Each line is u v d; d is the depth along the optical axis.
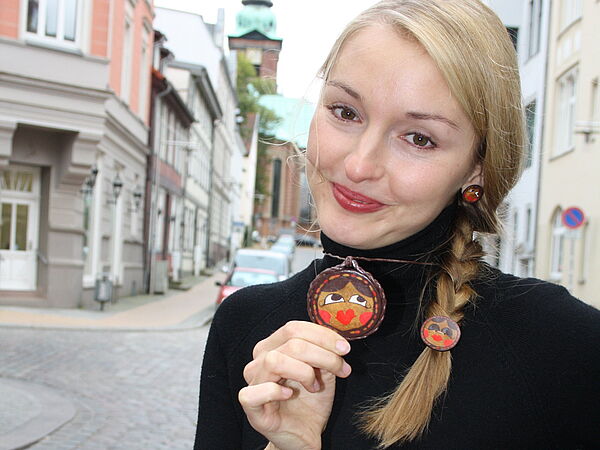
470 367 1.17
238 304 1.50
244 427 1.43
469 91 1.11
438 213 1.23
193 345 12.40
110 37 16.27
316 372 1.21
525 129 1.25
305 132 1.40
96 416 6.88
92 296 18.00
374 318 1.19
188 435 6.41
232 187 59.34
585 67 15.07
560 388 1.11
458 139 1.15
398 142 1.16
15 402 7.11
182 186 32.75
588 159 14.65
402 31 1.12
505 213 1.39
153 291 24.22
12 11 15.07
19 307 15.63
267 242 71.69
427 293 1.27
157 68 26.91
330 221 1.23
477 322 1.19
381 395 1.24
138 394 8.00
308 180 1.27
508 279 1.25
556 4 16.97
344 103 1.17
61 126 15.59
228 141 54.75
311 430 1.21
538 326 1.15
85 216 16.86
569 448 1.14
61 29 15.68
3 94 14.96
